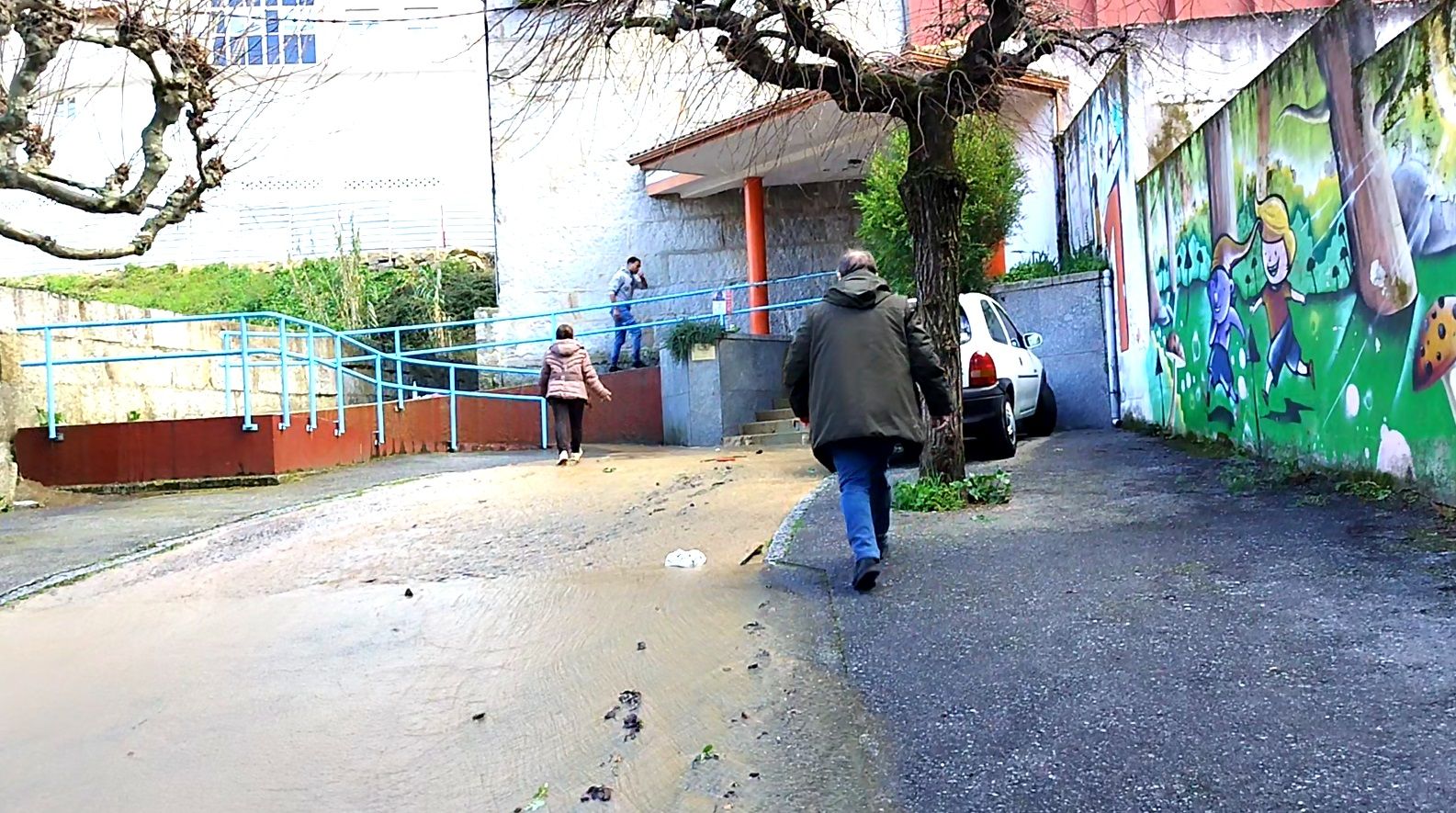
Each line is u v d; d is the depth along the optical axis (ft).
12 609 21.63
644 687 15.48
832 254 65.00
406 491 35.42
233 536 28.48
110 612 21.22
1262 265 27.53
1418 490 20.49
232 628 19.70
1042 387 40.96
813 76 24.98
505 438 56.54
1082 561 19.36
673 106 39.52
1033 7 24.53
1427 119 19.47
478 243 77.97
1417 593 15.81
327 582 22.93
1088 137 45.85
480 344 55.06
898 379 19.31
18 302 40.16
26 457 39.47
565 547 25.09
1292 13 40.42
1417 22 19.65
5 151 28.37
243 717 15.24
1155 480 27.14
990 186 44.09
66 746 14.49
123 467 39.52
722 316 56.59
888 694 14.29
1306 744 11.74
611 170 65.72
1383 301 21.47
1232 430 30.40
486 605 20.24
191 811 12.50
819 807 11.57
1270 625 15.25
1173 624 15.70
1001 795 11.41
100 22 29.35
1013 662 14.89
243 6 35.29
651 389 57.16
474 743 14.02
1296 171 25.25
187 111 31.22
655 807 11.98
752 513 27.61
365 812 12.32
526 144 64.85
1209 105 39.91
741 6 25.34
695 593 19.98
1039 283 45.06
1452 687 12.65
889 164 43.93
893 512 24.85
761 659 16.08
